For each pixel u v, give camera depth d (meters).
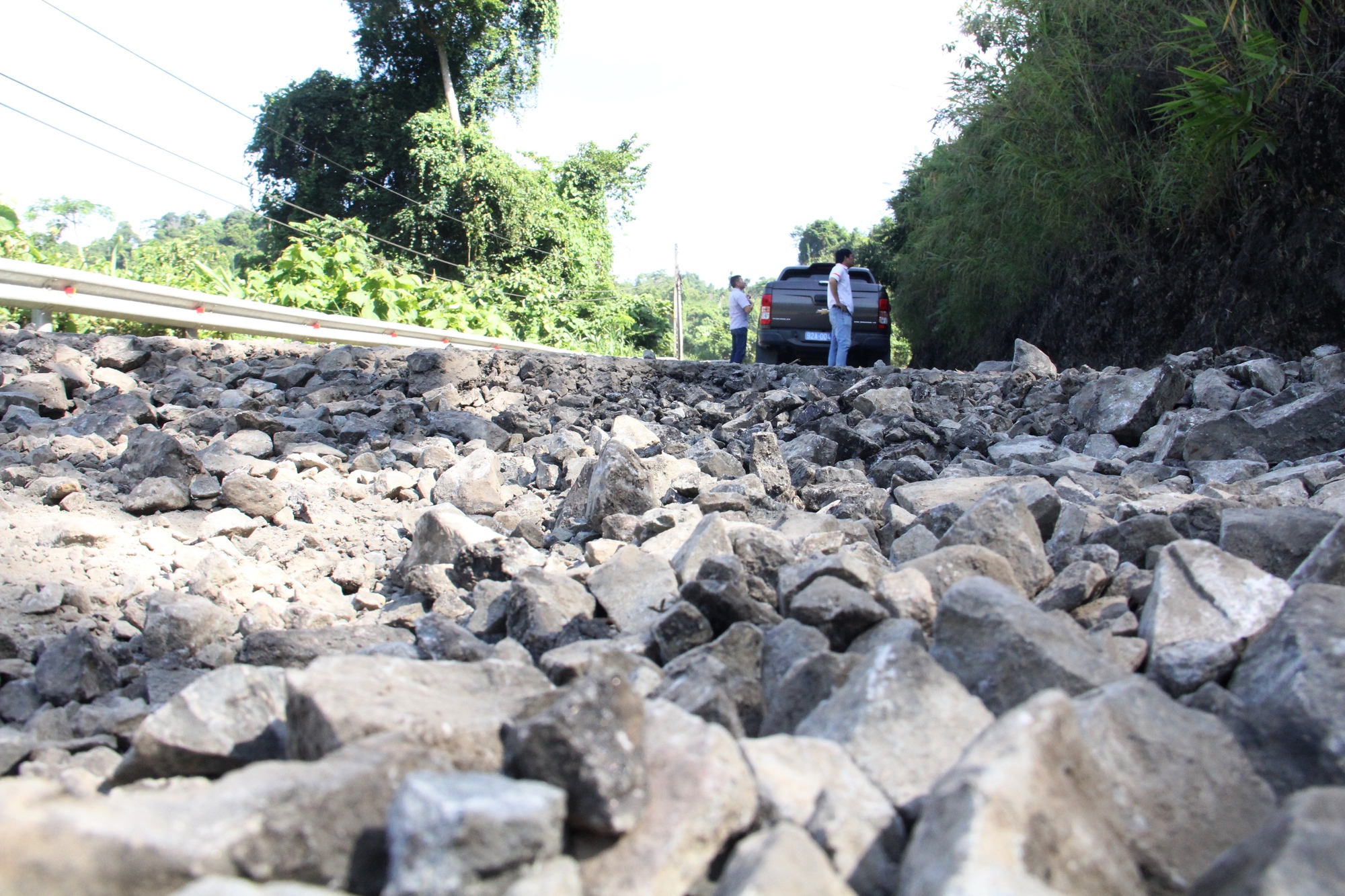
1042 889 1.26
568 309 28.27
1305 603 2.14
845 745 1.82
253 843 1.42
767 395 8.03
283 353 8.55
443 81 28.36
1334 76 7.96
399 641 3.02
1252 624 2.29
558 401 8.12
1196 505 3.46
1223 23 8.43
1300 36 8.16
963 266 16.59
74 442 5.12
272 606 3.59
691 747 1.65
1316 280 8.38
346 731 1.72
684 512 3.97
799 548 3.35
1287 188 8.75
